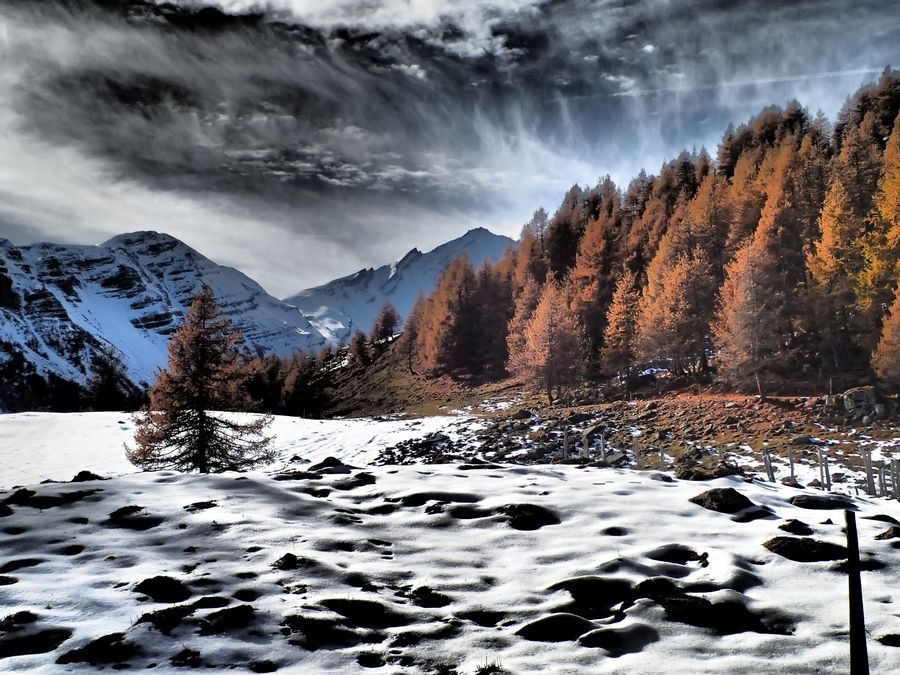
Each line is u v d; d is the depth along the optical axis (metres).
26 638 5.84
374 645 6.02
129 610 6.48
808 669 5.43
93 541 8.60
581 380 54.09
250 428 23.61
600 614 6.77
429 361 81.44
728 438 33.72
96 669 5.38
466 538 9.16
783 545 8.39
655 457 32.50
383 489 11.55
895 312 34.38
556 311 52.81
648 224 72.12
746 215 54.53
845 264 40.75
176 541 8.65
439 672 5.46
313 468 14.05
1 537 8.73
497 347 74.06
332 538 8.82
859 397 33.47
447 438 40.03
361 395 86.69
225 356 23.41
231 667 5.48
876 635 5.98
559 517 9.99
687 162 94.69
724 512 10.33
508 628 6.44
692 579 7.58
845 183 48.25
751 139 95.38
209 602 6.56
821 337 42.62
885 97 83.38
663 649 5.93
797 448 30.80
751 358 39.06
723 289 43.31
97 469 33.91
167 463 23.27
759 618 6.52
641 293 60.31
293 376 91.19
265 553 8.19
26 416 49.94
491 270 88.00
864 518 10.34
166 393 22.67
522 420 43.69
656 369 53.56
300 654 5.75
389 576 7.67
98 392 109.75
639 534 9.22
